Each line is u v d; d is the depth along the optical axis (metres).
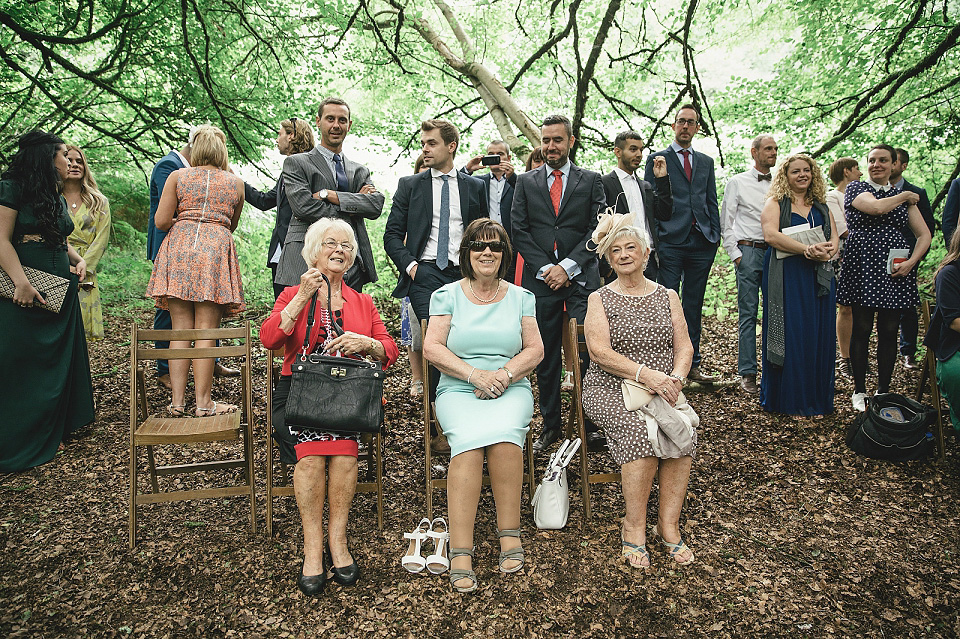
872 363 5.48
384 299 7.20
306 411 2.53
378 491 2.97
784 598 2.52
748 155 7.50
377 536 2.94
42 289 3.55
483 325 3.00
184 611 2.40
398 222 4.01
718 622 2.39
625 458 2.76
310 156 3.89
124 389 4.75
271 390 2.91
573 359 3.31
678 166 4.75
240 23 7.07
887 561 2.75
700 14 7.50
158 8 6.39
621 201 4.41
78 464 3.54
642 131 8.26
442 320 3.05
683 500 2.97
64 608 2.40
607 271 4.49
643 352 3.01
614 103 8.17
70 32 6.83
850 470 3.57
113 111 7.82
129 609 2.41
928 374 3.90
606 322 3.06
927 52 6.42
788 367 4.25
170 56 6.83
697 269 4.80
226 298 4.00
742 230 4.88
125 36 6.27
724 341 6.57
